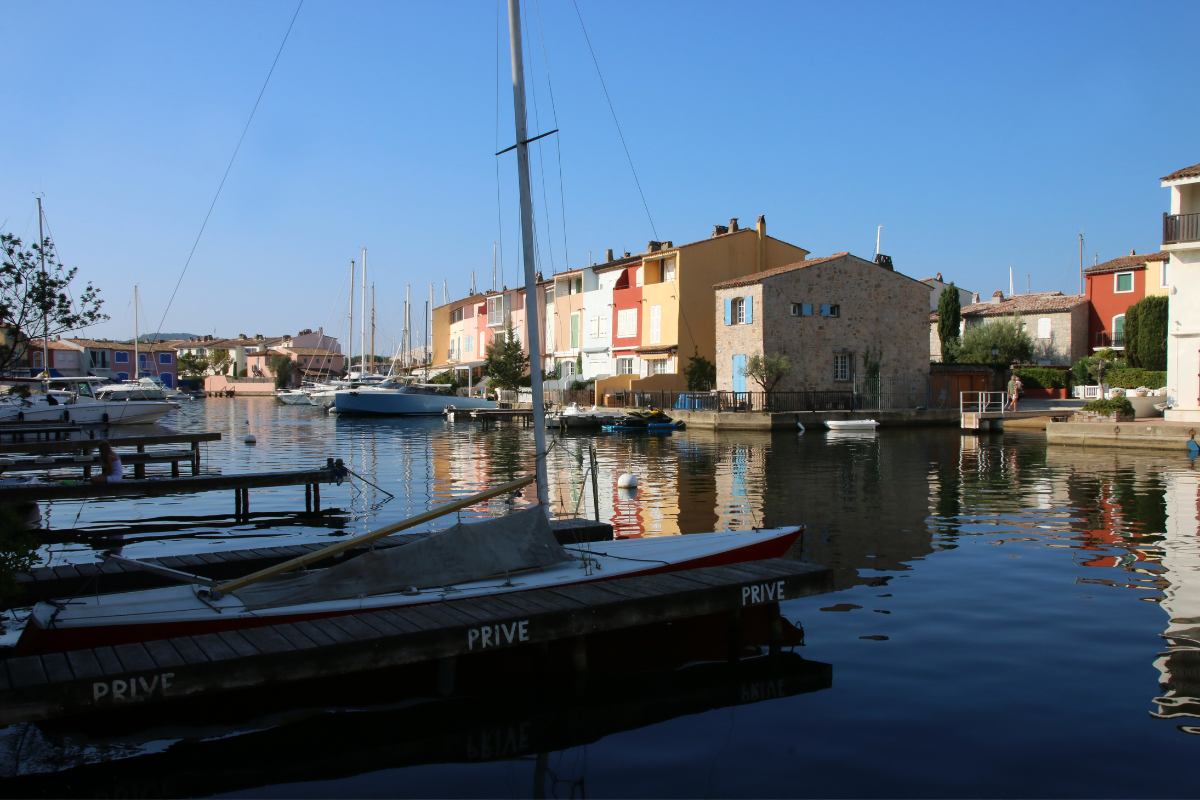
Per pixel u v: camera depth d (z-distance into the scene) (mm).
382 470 24234
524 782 5840
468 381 62531
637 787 5711
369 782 5910
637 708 7066
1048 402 45375
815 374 42469
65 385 54000
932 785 5605
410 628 7039
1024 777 5680
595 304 55281
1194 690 7047
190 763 6246
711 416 39344
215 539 14391
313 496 18109
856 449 29266
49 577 9891
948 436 34750
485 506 17500
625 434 37594
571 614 7543
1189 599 9680
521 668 8047
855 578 10805
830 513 15820
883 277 44156
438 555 8430
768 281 41281
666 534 13891
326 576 8055
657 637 8789
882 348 44094
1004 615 9133
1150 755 5941
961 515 15453
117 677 6070
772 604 8445
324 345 122312
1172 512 15523
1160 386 41312
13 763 6266
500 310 67000
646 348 49281
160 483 16391
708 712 6914
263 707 7203
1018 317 54031
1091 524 14430
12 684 5871
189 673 6277
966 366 46938
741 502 17281
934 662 7781
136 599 7965
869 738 6316
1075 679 7309
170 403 41406
